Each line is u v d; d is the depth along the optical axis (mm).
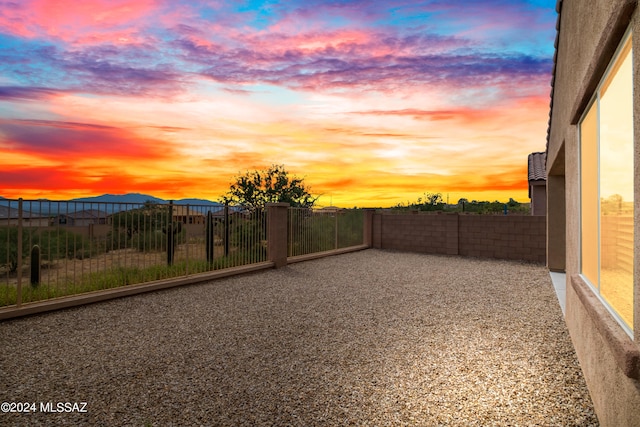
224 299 7215
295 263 12031
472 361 4156
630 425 2121
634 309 2080
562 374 3785
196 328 5434
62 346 4711
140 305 6762
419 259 13188
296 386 3596
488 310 6359
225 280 9148
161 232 8523
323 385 3609
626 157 2525
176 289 8102
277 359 4270
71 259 8891
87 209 7078
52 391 3521
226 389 3543
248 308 6547
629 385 2141
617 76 2650
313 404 3252
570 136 4684
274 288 8227
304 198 17531
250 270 10195
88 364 4148
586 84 3193
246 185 16859
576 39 4145
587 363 3447
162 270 8430
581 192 4184
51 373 3918
